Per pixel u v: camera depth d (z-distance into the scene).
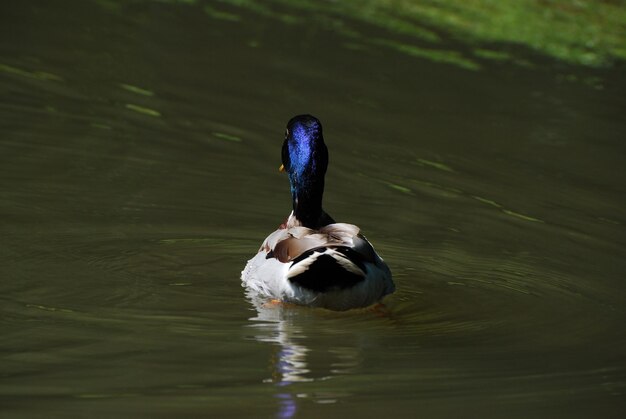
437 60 20.77
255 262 10.90
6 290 10.48
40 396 8.26
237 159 15.07
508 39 22.72
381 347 9.62
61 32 20.12
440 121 17.55
